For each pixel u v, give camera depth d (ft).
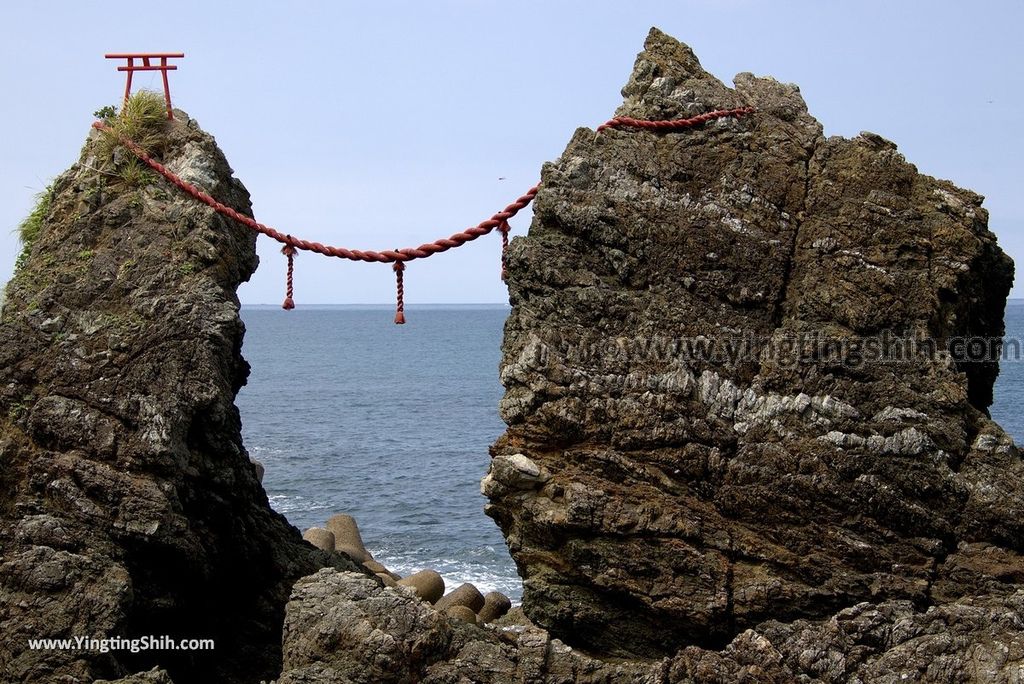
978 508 59.26
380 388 348.18
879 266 62.75
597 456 60.39
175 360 67.87
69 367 68.23
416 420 264.52
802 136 65.72
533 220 64.85
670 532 59.16
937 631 55.77
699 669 56.85
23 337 69.46
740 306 62.90
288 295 70.03
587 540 59.88
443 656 57.93
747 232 63.41
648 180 64.28
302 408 289.94
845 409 60.13
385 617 57.41
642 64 67.56
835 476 59.41
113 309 69.87
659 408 60.54
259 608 75.20
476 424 257.34
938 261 63.16
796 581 58.90
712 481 60.23
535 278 63.72
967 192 65.31
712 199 64.13
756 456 60.03
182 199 72.38
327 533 96.89
